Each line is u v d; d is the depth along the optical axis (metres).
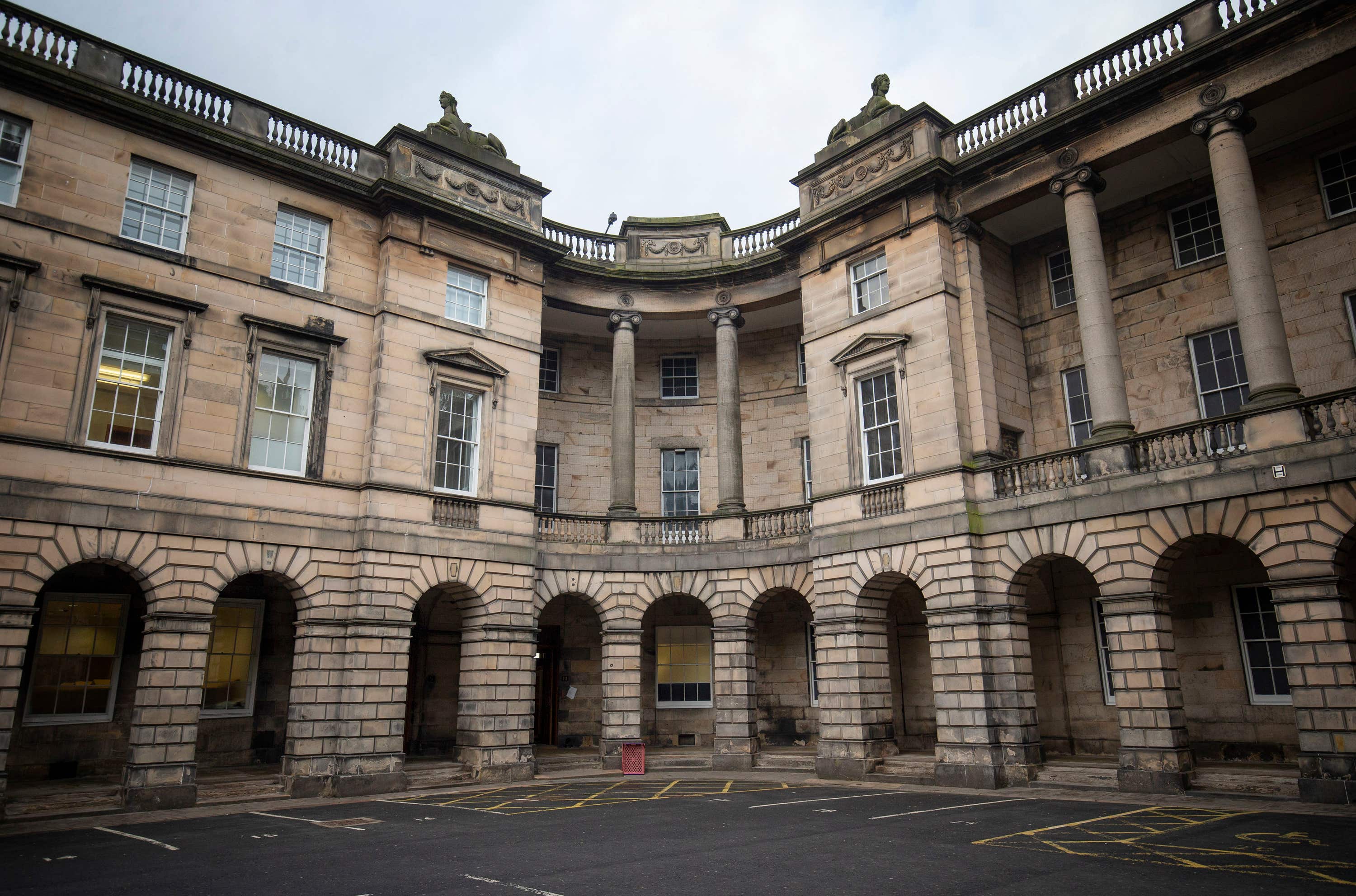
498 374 21.44
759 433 27.25
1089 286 17.81
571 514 22.98
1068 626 20.27
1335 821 11.94
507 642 20.47
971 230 20.20
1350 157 17.59
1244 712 17.47
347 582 18.61
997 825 12.28
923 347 19.77
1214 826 11.79
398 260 20.34
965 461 18.78
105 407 16.41
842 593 20.31
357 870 9.72
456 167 22.00
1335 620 13.74
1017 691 17.41
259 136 19.25
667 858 10.11
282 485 18.11
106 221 16.83
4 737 14.27
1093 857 9.86
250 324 18.20
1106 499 16.56
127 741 18.42
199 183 18.17
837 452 21.23
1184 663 18.38
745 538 23.27
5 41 16.30
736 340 25.28
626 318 25.38
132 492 16.23
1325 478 14.01
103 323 16.50
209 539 16.97
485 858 10.26
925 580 18.77
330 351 19.31
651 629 26.17
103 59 17.34
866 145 21.95
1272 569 14.48
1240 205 15.89
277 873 9.63
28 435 15.32
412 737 23.20
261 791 17.09
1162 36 17.58
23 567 14.88
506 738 19.97
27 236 15.88
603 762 21.73
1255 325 15.35
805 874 9.15
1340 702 13.55
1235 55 16.25
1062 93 18.97
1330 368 17.17
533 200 23.41
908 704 22.62
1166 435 16.08
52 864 10.36
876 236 21.23
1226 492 15.07
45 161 16.31
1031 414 21.30
